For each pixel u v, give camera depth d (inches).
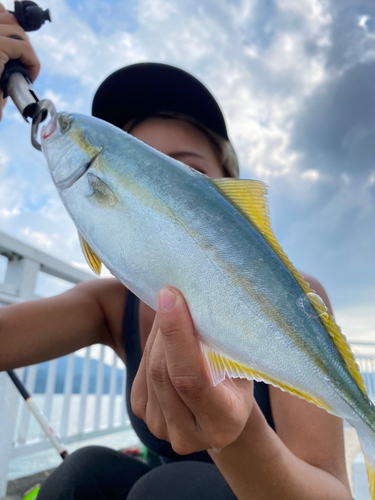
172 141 16.7
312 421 12.7
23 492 22.4
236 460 9.6
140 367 10.2
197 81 17.3
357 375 8.9
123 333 16.6
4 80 14.4
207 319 8.7
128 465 15.7
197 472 12.3
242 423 8.5
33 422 28.7
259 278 9.0
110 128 10.8
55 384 28.3
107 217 9.7
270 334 8.8
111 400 36.6
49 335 16.6
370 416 8.7
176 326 7.9
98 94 18.5
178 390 8.2
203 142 17.4
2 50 14.4
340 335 9.0
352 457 28.8
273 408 13.8
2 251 25.3
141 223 9.3
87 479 14.1
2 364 15.6
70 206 10.6
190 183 9.5
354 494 23.4
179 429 9.1
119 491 14.5
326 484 10.9
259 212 9.7
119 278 9.5
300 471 10.6
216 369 8.6
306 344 8.8
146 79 17.4
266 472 9.6
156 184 9.5
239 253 9.1
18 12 15.6
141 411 10.3
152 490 11.7
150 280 9.1
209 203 9.4
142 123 17.5
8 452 21.9
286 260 9.4
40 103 12.7
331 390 8.8
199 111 17.6
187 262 8.9
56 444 19.5
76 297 18.0
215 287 8.8
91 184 10.2
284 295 9.0
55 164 11.1
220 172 18.7
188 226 9.1
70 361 30.2
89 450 15.6
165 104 17.3
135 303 16.5
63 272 30.4
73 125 11.1
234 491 10.2
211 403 8.2
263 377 8.7
